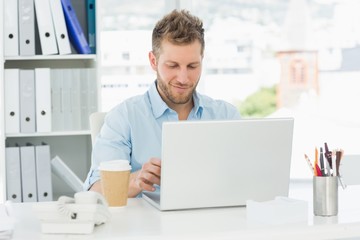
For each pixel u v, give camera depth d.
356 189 2.64
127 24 4.45
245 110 4.71
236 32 4.70
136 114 2.80
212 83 4.70
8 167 3.82
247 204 2.09
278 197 2.17
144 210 2.24
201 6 4.66
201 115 2.91
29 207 2.31
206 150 2.19
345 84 4.71
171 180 2.18
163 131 2.14
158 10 4.52
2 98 3.79
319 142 4.70
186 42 2.57
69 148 4.21
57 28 3.86
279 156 2.28
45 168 3.88
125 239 1.84
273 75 4.71
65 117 3.92
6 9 3.79
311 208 2.23
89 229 1.88
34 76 3.85
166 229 1.93
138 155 2.78
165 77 2.64
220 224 2.00
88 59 4.14
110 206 2.22
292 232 1.93
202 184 2.21
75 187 3.86
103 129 2.79
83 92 3.94
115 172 2.21
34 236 1.87
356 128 4.71
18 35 3.82
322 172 2.11
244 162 2.24
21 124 3.84
